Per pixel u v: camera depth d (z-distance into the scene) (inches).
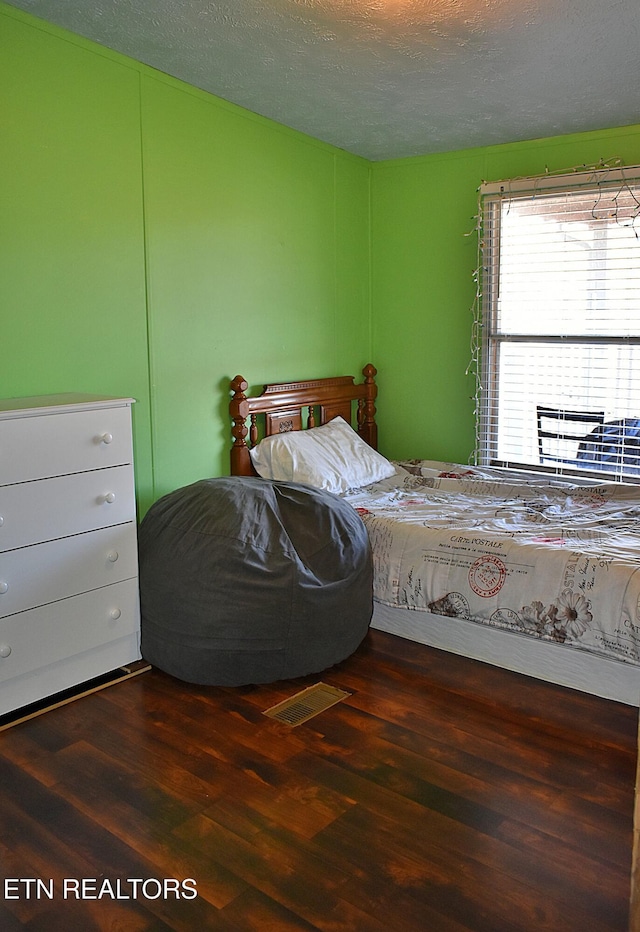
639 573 97.1
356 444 153.6
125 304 117.0
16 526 90.9
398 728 92.3
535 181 146.4
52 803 77.3
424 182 163.6
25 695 94.5
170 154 120.9
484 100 126.5
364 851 70.2
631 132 139.6
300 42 103.6
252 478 119.4
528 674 106.9
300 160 148.3
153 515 110.6
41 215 103.6
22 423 90.1
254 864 68.5
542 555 105.0
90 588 100.1
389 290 172.4
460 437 167.6
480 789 79.8
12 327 101.7
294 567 101.3
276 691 101.8
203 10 94.3
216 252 132.0
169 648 102.1
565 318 148.9
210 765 84.1
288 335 151.1
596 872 67.3
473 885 65.8
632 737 90.4
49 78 102.0
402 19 95.7
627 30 98.8
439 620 114.8
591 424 148.8
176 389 127.5
